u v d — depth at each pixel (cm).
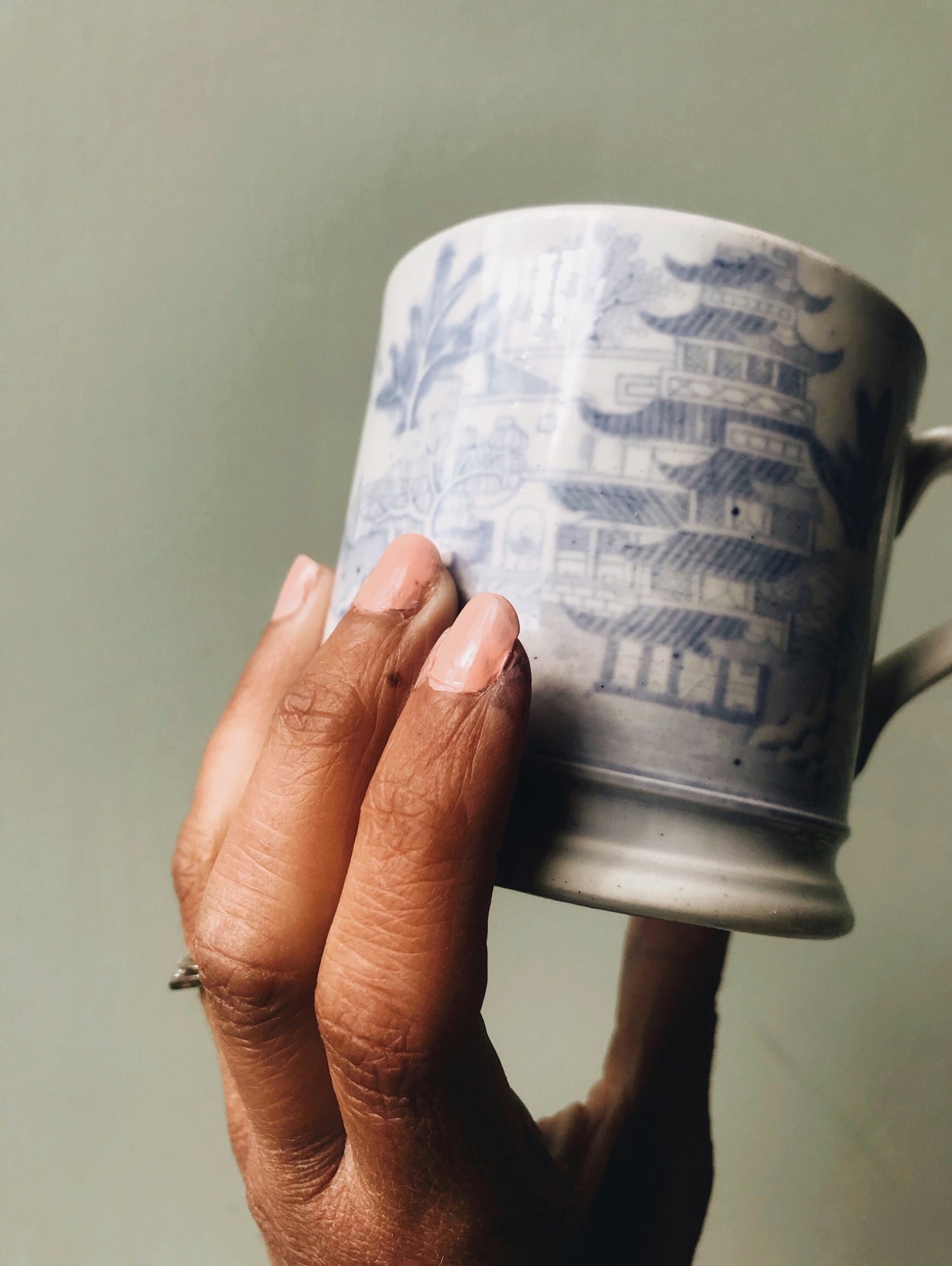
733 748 12
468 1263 13
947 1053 26
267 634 20
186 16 27
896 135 27
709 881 12
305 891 12
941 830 27
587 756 12
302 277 27
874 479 13
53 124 27
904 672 16
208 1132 27
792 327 13
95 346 27
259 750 18
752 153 27
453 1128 12
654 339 12
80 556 27
